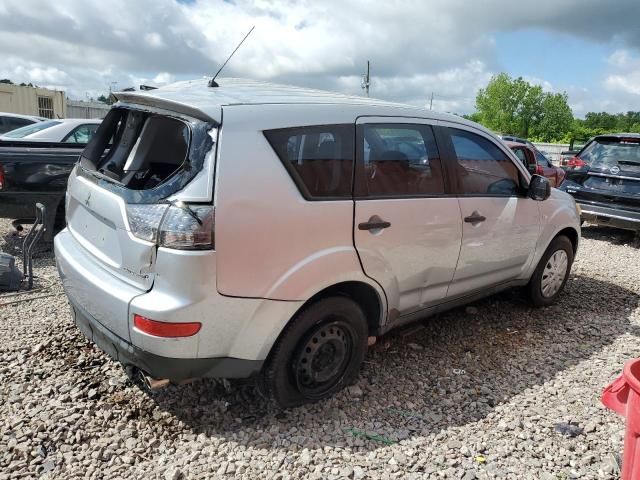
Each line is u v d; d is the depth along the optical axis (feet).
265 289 9.03
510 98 284.61
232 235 8.54
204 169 8.54
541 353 13.62
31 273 16.60
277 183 9.14
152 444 9.36
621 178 27.35
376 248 10.62
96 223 10.07
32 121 48.80
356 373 11.43
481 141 13.52
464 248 12.75
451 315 15.84
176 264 8.25
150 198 8.71
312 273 9.54
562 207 16.19
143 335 8.48
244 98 9.75
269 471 8.81
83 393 10.70
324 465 9.00
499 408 10.98
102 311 9.23
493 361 13.08
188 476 8.63
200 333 8.55
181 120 9.20
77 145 21.52
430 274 12.13
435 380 12.03
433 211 11.80
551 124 281.54
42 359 11.98
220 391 11.04
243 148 8.86
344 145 10.30
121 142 11.33
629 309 17.28
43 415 9.92
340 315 10.43
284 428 9.98
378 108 11.28
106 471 8.66
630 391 6.53
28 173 19.62
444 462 9.22
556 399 11.41
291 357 9.99
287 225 9.17
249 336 9.09
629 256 25.20
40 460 8.80
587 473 9.09
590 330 15.26
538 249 15.43
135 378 10.68
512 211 14.07
